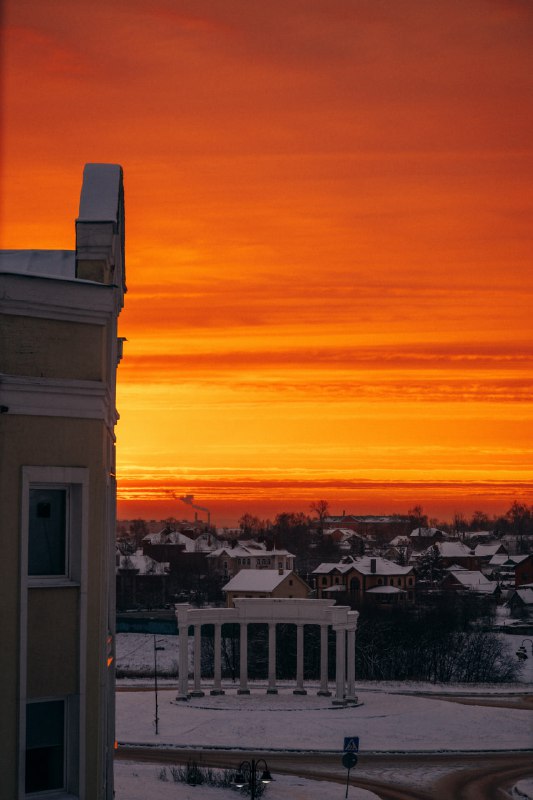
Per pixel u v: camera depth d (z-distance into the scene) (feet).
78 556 68.18
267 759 204.64
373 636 345.72
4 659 64.64
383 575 533.14
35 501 67.82
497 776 193.47
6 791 64.23
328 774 191.93
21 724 64.80
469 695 303.07
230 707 253.65
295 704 258.57
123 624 428.56
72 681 67.41
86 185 77.92
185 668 264.93
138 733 225.35
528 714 260.42
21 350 67.26
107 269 76.28
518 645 390.42
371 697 273.95
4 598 64.80
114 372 84.43
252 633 346.95
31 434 66.49
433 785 184.96
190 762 197.16
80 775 67.31
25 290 66.95
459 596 547.08
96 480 69.21
